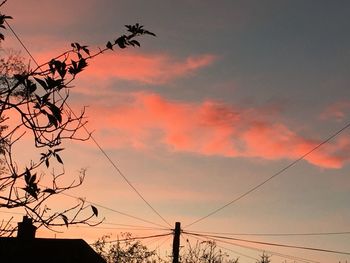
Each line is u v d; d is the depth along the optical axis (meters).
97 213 5.20
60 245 28.62
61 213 5.06
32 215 4.91
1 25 5.19
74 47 5.21
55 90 4.92
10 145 4.80
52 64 4.99
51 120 4.89
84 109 5.10
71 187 5.04
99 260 30.09
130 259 49.72
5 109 4.82
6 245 5.00
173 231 29.86
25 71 4.95
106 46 5.45
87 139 5.17
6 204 4.77
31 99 4.88
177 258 29.22
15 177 4.79
